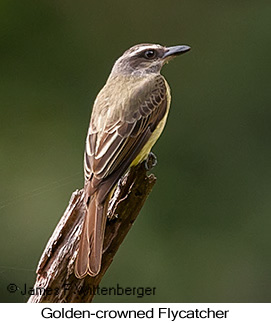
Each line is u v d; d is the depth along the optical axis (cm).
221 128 1598
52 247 909
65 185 1586
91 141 1000
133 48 1140
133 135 1010
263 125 1600
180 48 1143
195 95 1634
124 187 941
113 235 926
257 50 1661
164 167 1553
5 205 1546
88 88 1695
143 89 1052
